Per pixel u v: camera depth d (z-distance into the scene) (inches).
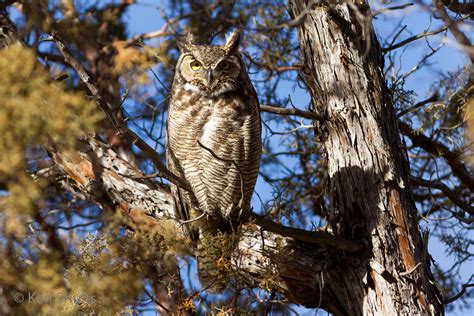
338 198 423.8
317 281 420.8
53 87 328.8
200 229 486.6
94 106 330.3
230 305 374.6
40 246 371.6
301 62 461.7
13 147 309.1
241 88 463.2
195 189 468.4
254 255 430.0
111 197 474.0
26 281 324.5
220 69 459.2
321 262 422.9
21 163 313.7
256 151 466.0
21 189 312.8
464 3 442.6
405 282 396.2
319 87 444.5
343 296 412.2
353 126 427.5
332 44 441.4
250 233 441.4
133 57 436.5
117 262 355.3
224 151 458.9
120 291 337.7
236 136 457.4
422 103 469.4
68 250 383.6
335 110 432.8
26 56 321.1
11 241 334.3
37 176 447.8
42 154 362.9
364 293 400.8
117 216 367.6
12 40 434.9
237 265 406.9
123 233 417.7
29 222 363.6
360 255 407.8
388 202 411.5
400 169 424.8
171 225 417.4
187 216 478.3
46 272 322.3
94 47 525.3
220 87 457.7
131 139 348.2
